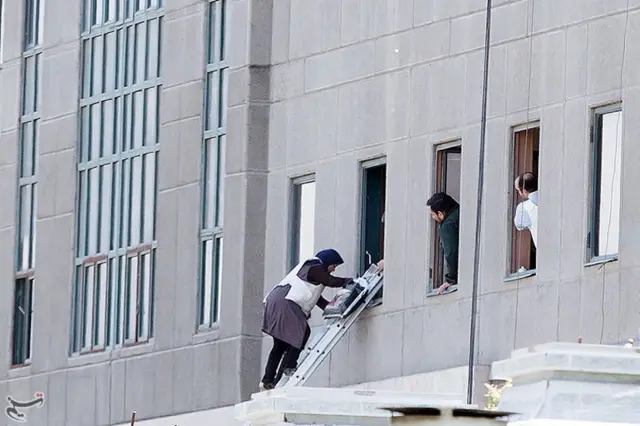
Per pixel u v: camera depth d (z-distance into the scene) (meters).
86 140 85.75
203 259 76.88
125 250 82.38
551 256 60.25
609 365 34.16
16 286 89.38
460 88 64.31
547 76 60.88
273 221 73.06
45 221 87.56
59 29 87.50
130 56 82.88
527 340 60.84
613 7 58.72
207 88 77.19
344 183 69.56
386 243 67.25
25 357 88.50
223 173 75.75
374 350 67.12
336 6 70.31
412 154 66.38
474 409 30.08
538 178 60.94
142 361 80.12
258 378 73.88
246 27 73.75
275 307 66.31
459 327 63.53
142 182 81.62
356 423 45.78
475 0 63.94
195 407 76.50
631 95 58.03
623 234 57.97
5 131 90.50
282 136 72.81
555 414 33.88
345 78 69.75
